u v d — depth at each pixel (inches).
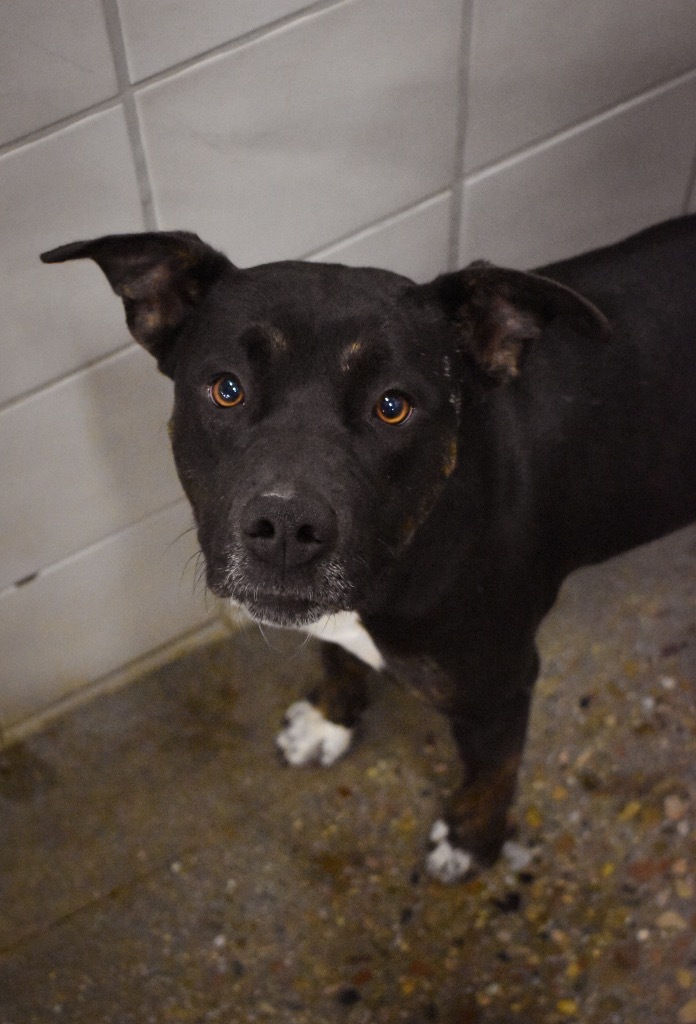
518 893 39.7
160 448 39.4
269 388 29.0
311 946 39.1
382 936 39.2
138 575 42.1
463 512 32.4
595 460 35.7
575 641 44.4
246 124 34.3
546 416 34.5
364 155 36.8
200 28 32.0
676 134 42.4
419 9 34.5
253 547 28.0
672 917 39.0
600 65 38.7
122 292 30.3
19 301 34.1
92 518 39.8
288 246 37.7
